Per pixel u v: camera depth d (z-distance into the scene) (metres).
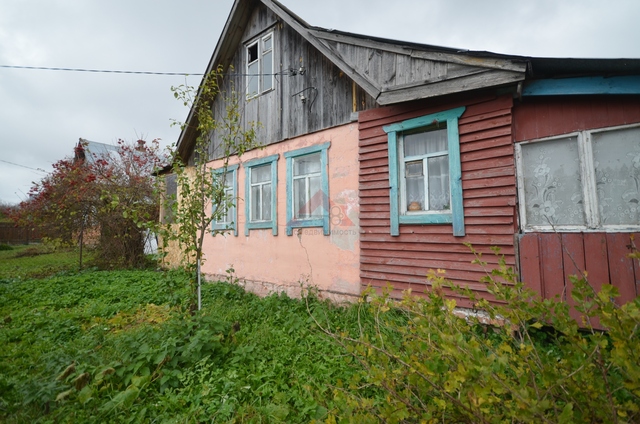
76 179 11.64
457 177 4.65
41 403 2.83
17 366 3.63
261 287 7.35
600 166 3.85
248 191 7.86
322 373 3.29
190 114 8.71
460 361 1.45
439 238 4.80
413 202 5.19
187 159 9.78
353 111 5.92
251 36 8.16
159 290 6.89
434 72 4.62
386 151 5.39
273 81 7.46
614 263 3.62
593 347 1.62
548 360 1.71
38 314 5.50
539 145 4.21
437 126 4.95
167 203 4.47
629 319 1.36
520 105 4.32
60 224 12.06
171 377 3.14
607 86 3.73
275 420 2.59
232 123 5.27
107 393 3.00
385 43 5.09
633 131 3.71
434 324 1.75
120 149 13.73
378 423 1.64
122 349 3.70
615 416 1.34
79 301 6.61
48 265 12.60
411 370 1.65
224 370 3.38
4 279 9.22
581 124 3.94
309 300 6.02
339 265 5.99
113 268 11.22
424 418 1.53
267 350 3.89
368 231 5.55
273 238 7.22
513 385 1.43
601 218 3.80
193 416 2.66
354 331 4.41
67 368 3.19
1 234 22.16
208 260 8.80
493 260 4.33
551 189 4.10
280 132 7.20
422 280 4.92
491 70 4.10
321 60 6.50
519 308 1.95
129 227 11.35
